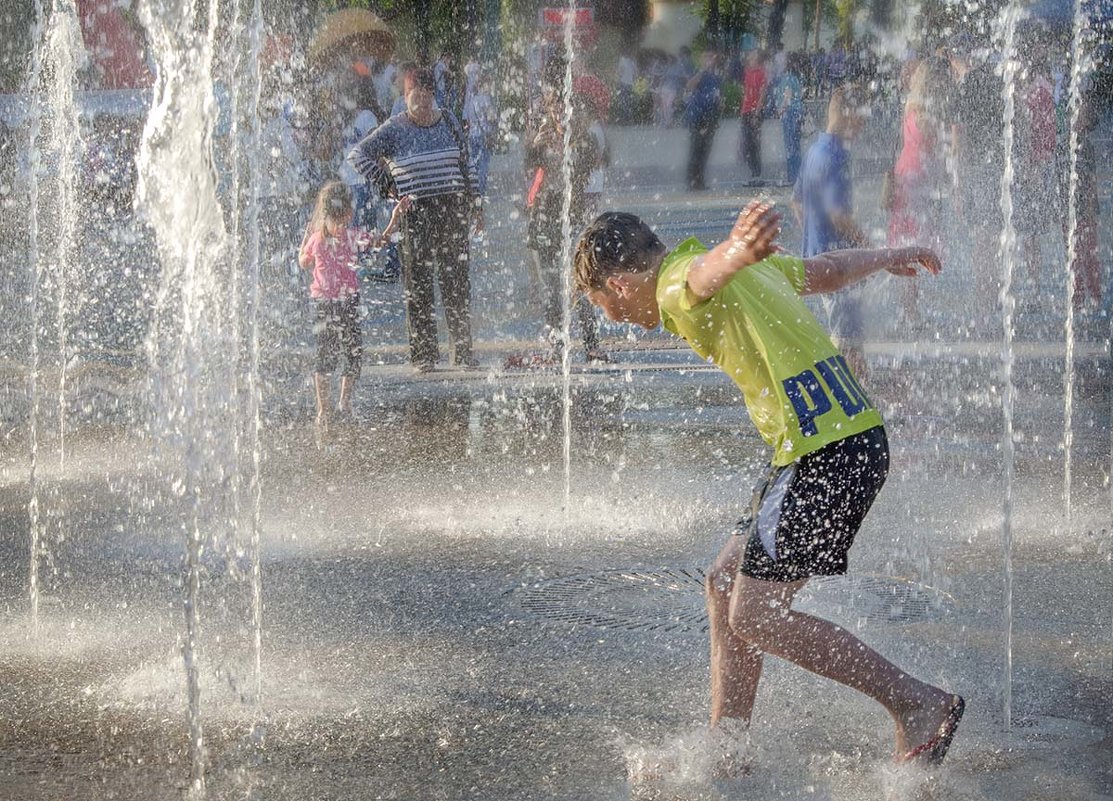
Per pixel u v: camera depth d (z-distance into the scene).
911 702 10.42
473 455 23.47
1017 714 11.71
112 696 12.64
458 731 11.62
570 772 10.73
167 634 14.47
